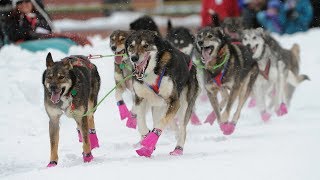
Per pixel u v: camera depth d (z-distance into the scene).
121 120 11.91
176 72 8.98
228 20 14.23
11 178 7.43
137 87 9.08
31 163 8.67
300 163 7.25
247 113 13.27
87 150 8.45
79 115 8.51
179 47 12.89
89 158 8.44
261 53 12.80
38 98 12.99
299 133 9.99
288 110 13.63
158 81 8.86
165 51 8.89
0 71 13.98
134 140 10.20
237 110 11.42
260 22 21.27
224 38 11.20
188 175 6.94
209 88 11.18
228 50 11.15
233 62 11.11
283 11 21.75
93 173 7.30
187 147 9.34
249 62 11.72
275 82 13.32
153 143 8.50
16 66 14.29
